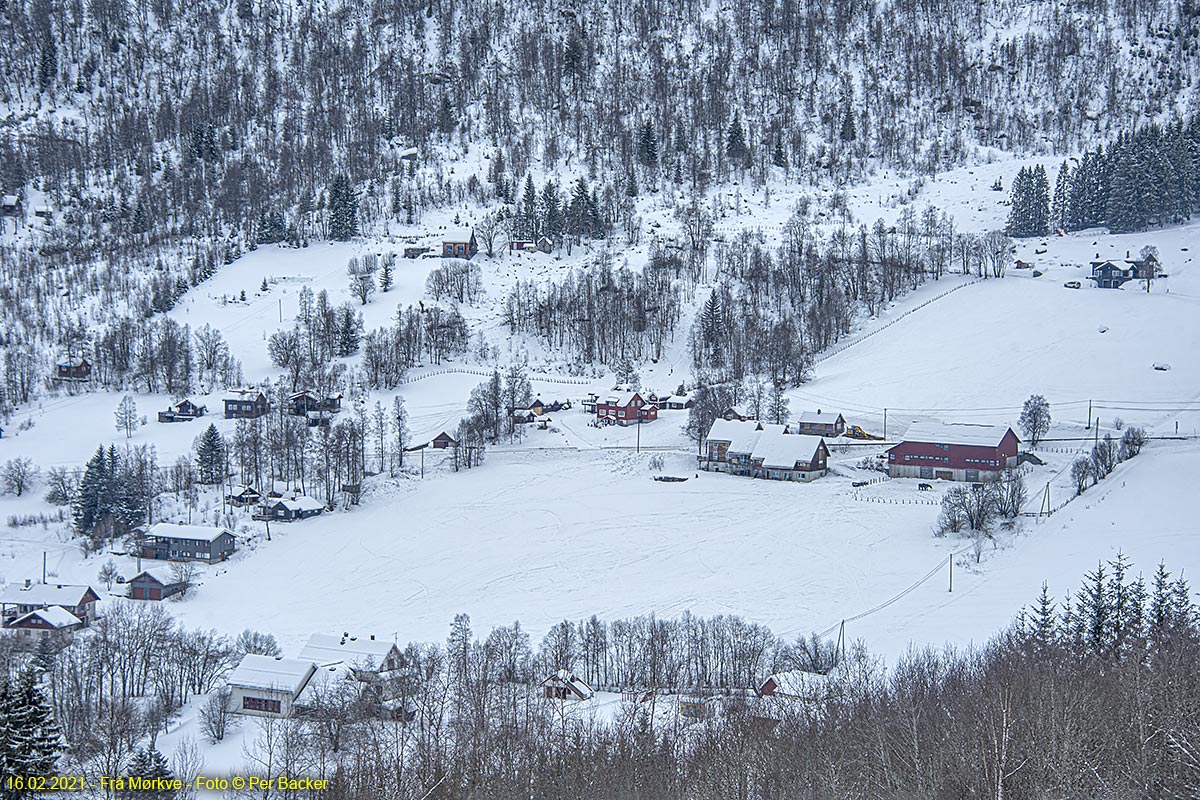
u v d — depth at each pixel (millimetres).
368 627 126438
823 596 129250
